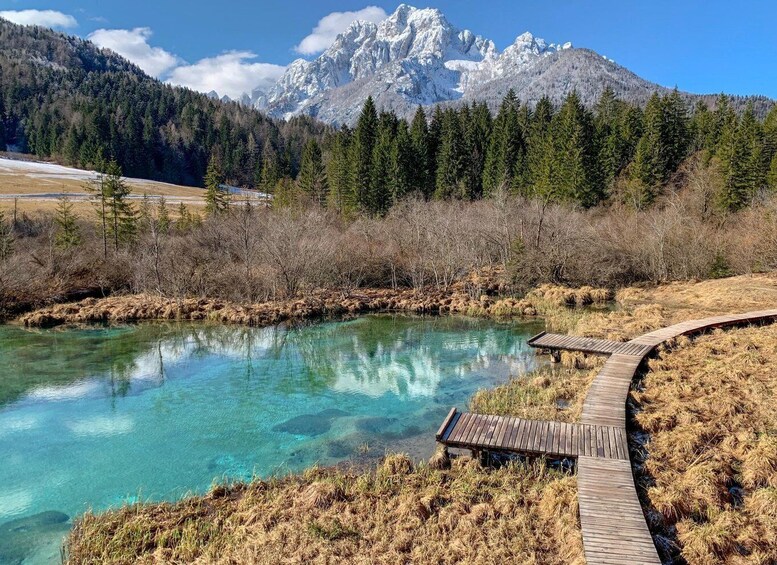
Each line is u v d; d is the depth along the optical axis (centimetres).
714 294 2756
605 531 730
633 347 1734
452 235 3488
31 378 1694
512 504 855
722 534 739
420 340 2178
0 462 1130
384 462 1030
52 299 2734
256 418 1365
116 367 1823
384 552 745
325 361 1897
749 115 5503
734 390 1328
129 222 4006
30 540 862
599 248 3241
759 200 3756
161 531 821
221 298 2803
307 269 2891
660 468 952
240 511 876
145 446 1205
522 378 1600
